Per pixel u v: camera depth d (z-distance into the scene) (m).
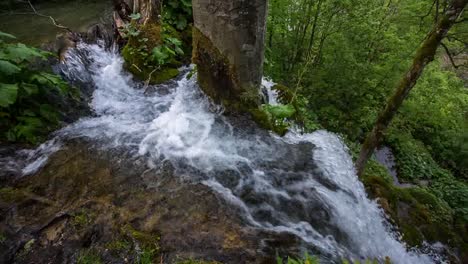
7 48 3.37
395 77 6.06
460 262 3.68
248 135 4.02
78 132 3.84
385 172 4.88
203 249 2.45
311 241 2.82
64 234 2.45
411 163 6.40
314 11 5.69
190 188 3.09
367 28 5.75
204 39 3.86
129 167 3.29
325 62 5.89
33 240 2.39
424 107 6.72
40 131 3.66
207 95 4.34
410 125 7.48
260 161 3.67
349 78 5.68
